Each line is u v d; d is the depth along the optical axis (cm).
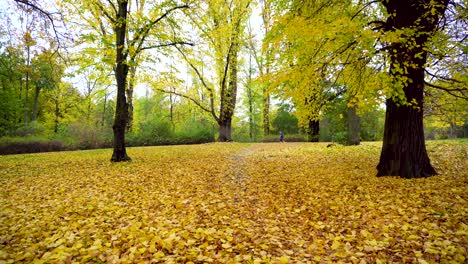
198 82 3100
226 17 2273
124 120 1241
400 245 384
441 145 1344
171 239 409
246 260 355
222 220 511
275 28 742
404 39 550
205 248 389
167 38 1241
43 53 1095
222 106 2575
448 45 657
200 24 1472
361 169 899
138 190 723
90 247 384
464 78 653
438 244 372
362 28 594
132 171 973
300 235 445
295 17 706
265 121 3491
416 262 338
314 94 894
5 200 639
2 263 337
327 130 2970
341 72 749
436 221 447
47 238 419
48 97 3362
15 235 436
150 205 601
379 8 895
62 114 3481
